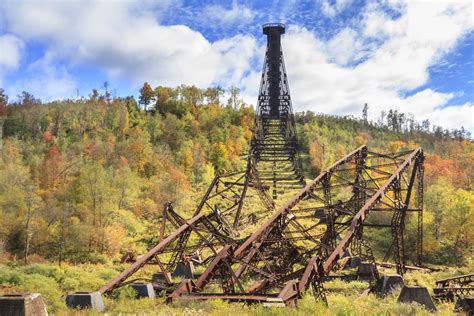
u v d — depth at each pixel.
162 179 80.62
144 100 165.00
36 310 12.31
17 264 47.22
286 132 96.25
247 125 152.25
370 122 197.62
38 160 91.94
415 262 50.09
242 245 22.66
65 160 92.56
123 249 52.06
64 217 56.28
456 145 139.00
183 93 169.00
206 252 36.34
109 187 67.19
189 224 25.53
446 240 57.19
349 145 140.25
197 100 173.50
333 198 68.38
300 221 50.59
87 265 45.00
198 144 111.31
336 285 24.61
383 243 52.84
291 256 25.77
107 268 40.28
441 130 192.50
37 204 62.97
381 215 58.25
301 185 75.25
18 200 61.97
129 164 95.38
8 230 56.53
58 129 125.69
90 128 128.75
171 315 14.12
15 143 105.69
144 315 14.37
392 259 48.03
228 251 20.94
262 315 13.46
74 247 52.75
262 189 42.69
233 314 13.80
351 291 23.09
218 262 20.17
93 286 26.75
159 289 20.78
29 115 131.12
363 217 26.75
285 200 63.03
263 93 94.31
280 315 13.50
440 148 140.50
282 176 85.06
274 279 21.84
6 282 25.14
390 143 138.00
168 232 57.88
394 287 22.50
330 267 21.09
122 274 20.58
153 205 68.44
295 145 87.38
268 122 95.12
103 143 106.12
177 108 159.12
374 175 76.00
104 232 52.66
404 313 15.84
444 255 53.47
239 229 38.81
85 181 64.56
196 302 15.98
